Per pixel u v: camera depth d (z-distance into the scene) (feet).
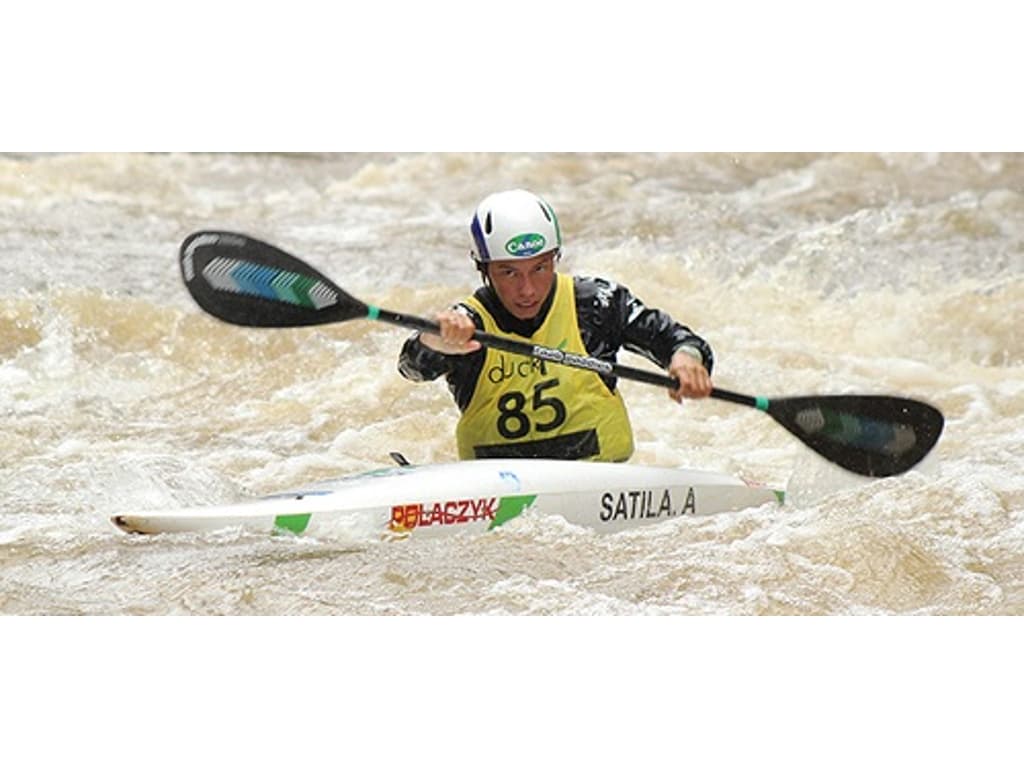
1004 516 102.27
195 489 115.65
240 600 86.84
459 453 104.73
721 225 213.05
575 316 102.22
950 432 136.26
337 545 94.22
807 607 87.51
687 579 90.74
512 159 245.24
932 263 191.11
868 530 94.99
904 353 166.81
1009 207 211.20
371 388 149.28
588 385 102.73
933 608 87.92
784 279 187.62
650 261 189.16
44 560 95.30
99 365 155.74
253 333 161.68
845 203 224.74
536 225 98.07
